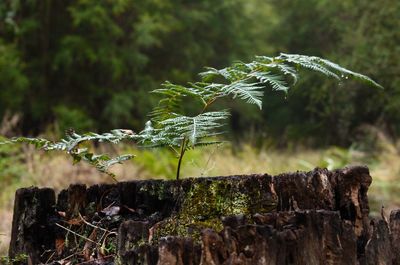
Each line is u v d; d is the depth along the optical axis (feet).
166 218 7.64
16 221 8.65
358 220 7.36
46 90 50.19
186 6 61.11
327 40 47.98
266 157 29.86
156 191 8.14
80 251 8.35
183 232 7.37
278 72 8.04
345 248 6.75
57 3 51.24
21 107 47.34
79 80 51.31
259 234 6.40
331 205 7.37
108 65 50.49
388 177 28.73
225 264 6.30
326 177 7.43
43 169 23.98
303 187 7.44
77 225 8.55
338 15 43.27
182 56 58.54
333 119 39.70
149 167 24.73
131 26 53.42
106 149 28.96
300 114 53.98
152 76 56.44
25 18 49.65
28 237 8.52
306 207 7.41
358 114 38.75
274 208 7.45
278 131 55.93
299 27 55.72
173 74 56.18
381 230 7.13
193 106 50.75
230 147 32.30
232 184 7.62
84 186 8.74
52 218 8.68
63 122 45.27
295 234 6.62
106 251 8.05
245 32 65.72
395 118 39.24
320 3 46.09
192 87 8.00
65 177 23.48
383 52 36.22
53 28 51.29
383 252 7.07
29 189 8.64
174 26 55.52
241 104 58.85
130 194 8.44
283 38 60.08
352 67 36.76
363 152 34.86
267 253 6.37
